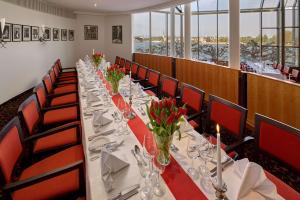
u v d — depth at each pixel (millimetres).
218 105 2340
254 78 3748
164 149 1432
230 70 4441
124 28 10203
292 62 7312
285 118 3166
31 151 2252
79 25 10008
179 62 6668
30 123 2414
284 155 1607
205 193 1220
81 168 1650
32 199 1603
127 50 10305
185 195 1212
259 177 1186
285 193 1443
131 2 7438
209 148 1601
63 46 9086
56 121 3045
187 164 1487
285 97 3143
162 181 1326
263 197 1158
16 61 5969
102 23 10422
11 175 1662
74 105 3205
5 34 5398
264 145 1767
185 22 6637
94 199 1199
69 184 1722
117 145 1718
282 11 7336
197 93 2748
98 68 5809
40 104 3027
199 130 2658
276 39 7613
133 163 1482
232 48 4645
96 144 1726
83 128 2121
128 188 1249
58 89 4730
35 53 7039
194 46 8672
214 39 8297
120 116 2316
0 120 4465
